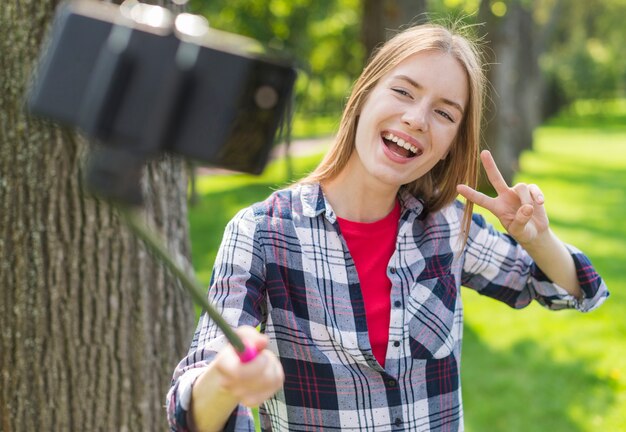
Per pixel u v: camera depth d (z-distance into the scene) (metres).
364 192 1.60
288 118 0.88
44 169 2.37
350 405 1.51
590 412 4.32
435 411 1.59
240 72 0.84
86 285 2.43
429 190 1.70
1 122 2.36
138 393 2.53
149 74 0.82
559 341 5.45
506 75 11.77
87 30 0.84
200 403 1.14
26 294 2.42
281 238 1.53
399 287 1.59
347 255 1.56
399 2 7.94
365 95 1.60
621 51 39.53
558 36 38.97
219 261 1.49
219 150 0.84
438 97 1.54
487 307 6.27
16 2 2.31
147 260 2.50
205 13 12.27
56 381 2.45
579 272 1.75
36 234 2.40
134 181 0.85
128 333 2.50
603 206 11.90
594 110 38.94
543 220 1.68
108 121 0.82
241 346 1.00
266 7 13.79
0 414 2.47
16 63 2.32
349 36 20.44
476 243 1.78
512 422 4.18
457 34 1.65
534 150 21.08
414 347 1.57
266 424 1.62
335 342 1.51
